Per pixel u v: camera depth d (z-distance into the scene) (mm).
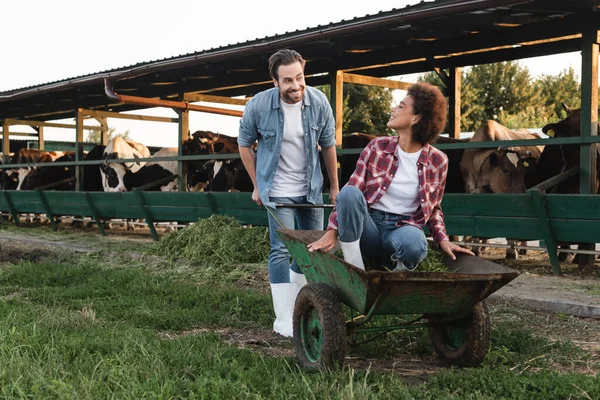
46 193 15062
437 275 3674
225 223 10164
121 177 16938
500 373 3871
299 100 5180
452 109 11789
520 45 10695
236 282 8141
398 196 4320
